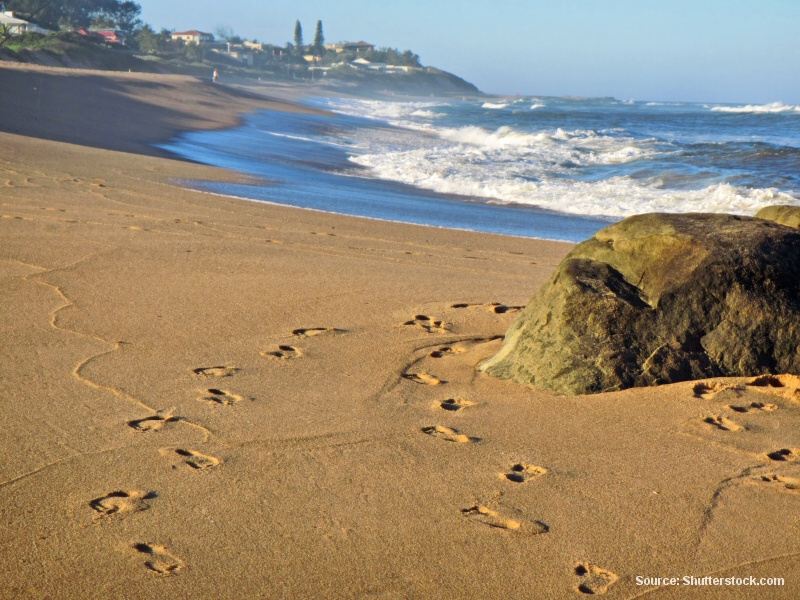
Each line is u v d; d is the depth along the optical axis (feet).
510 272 23.97
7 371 13.07
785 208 15.65
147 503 9.11
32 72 93.97
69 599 7.39
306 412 11.97
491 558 8.27
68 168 40.29
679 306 13.12
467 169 59.77
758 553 8.43
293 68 502.79
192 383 12.98
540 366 13.25
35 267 20.03
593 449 10.85
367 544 8.45
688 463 10.43
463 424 11.68
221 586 7.66
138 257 21.91
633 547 8.52
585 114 201.05
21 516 8.74
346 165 62.28
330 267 22.38
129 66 249.34
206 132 81.20
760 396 12.26
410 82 619.67
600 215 42.09
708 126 142.92
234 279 20.18
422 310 18.04
